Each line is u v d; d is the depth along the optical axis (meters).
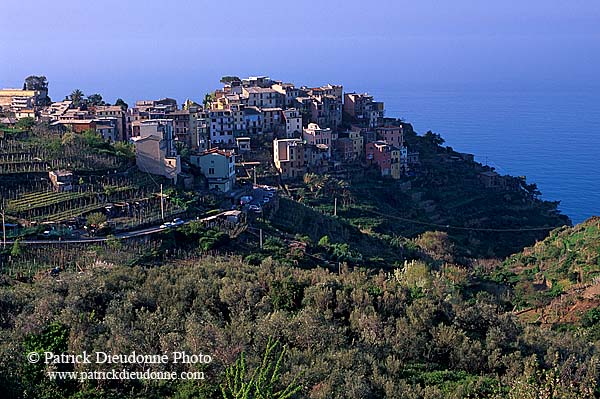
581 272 106.56
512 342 66.50
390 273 108.94
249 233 111.44
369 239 139.12
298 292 73.50
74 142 125.88
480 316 70.75
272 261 92.25
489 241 164.38
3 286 78.50
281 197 140.88
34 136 133.00
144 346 52.44
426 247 143.62
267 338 57.19
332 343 60.12
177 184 125.38
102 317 63.41
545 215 187.62
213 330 54.88
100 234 100.94
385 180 186.62
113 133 163.25
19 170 113.31
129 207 110.56
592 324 88.19
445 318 71.56
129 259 92.38
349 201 165.38
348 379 51.12
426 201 182.12
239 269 81.31
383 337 64.31
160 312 63.31
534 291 106.19
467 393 53.50
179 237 103.69
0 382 46.38
